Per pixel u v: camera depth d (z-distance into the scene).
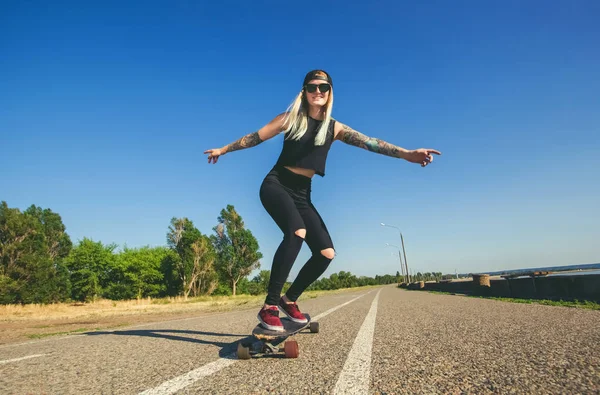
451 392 1.34
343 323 4.04
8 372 2.05
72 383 1.73
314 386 1.49
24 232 30.92
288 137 2.54
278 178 2.53
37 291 30.56
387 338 2.78
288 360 2.07
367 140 2.67
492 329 3.04
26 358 2.57
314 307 7.78
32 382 1.78
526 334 2.69
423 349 2.25
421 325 3.55
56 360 2.42
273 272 2.29
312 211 2.65
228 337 3.33
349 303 8.98
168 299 38.66
